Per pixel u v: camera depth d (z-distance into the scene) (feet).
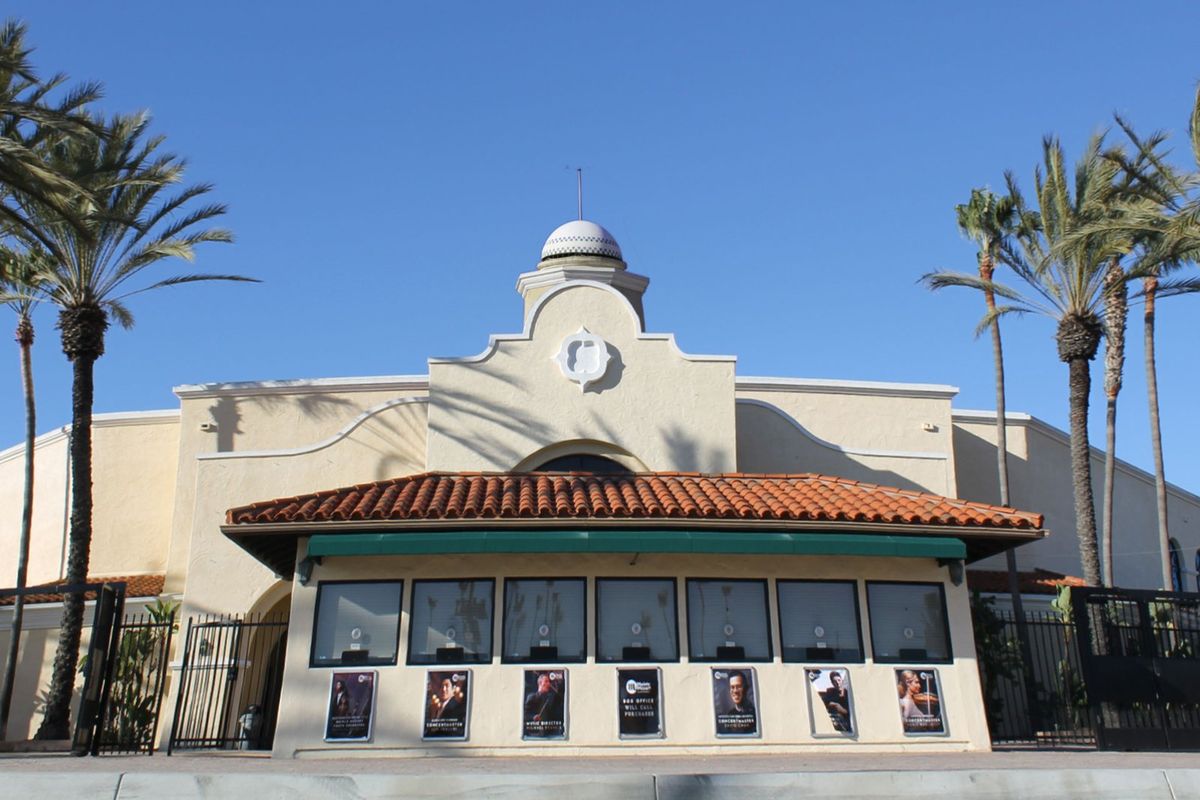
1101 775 43.11
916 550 58.95
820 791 40.91
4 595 60.80
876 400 105.81
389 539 56.70
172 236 87.86
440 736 55.31
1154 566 122.72
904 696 58.49
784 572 60.03
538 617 57.77
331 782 39.70
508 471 80.74
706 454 82.74
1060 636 83.05
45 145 81.05
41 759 56.49
